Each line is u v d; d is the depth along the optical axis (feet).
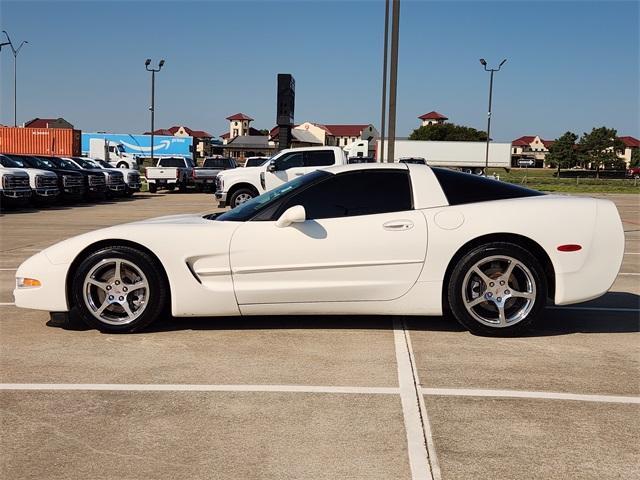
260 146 308.60
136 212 63.21
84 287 17.15
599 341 17.02
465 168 194.80
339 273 17.02
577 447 10.69
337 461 10.16
